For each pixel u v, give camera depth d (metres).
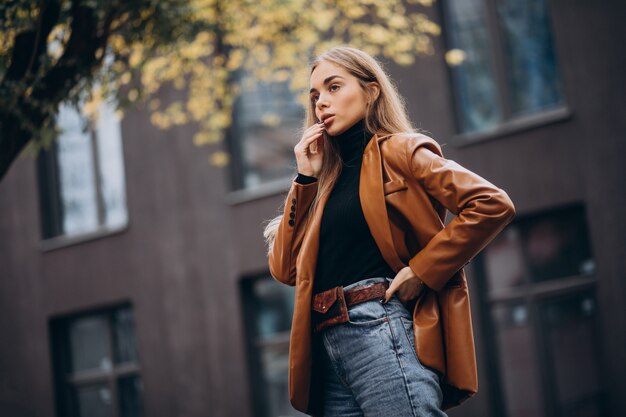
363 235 2.44
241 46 10.37
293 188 2.59
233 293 11.75
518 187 10.02
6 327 13.53
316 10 8.69
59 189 13.41
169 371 12.14
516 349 9.94
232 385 11.64
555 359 9.74
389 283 2.41
